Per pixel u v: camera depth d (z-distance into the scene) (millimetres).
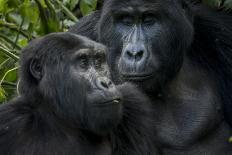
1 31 18812
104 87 13625
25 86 14164
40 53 14117
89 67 13852
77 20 18172
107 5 15484
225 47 16188
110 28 15398
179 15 15406
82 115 13906
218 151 15750
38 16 18156
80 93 13797
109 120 13695
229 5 16484
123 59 14695
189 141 15609
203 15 16406
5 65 18172
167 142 15555
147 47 14977
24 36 18875
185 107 15711
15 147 13773
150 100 15516
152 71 14789
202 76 16062
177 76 15781
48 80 14023
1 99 16922
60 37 14125
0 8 18000
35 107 14164
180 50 15500
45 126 14078
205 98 15844
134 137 14445
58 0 18219
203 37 16234
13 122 13945
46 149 13906
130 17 15234
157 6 15148
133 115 14539
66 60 13945
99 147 14156
